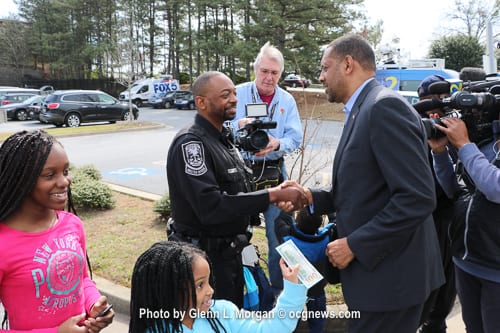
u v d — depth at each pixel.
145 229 5.53
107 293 3.91
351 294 2.04
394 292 1.96
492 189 2.06
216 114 2.52
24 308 1.75
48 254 1.78
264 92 3.70
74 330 1.74
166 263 1.80
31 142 1.74
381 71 14.81
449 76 13.56
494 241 2.23
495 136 2.28
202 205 2.33
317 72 26.64
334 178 2.13
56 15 47.03
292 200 2.39
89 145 13.91
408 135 1.85
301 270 1.94
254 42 27.41
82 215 6.16
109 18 46.38
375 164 1.94
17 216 1.78
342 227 2.07
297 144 3.80
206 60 40.56
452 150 2.75
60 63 47.12
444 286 2.92
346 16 25.70
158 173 9.54
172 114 26.39
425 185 1.83
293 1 25.20
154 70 48.56
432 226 2.18
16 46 51.44
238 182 2.56
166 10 42.53
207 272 1.86
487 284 2.29
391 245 1.88
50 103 19.38
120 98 32.66
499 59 18.50
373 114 1.89
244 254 2.66
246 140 2.73
